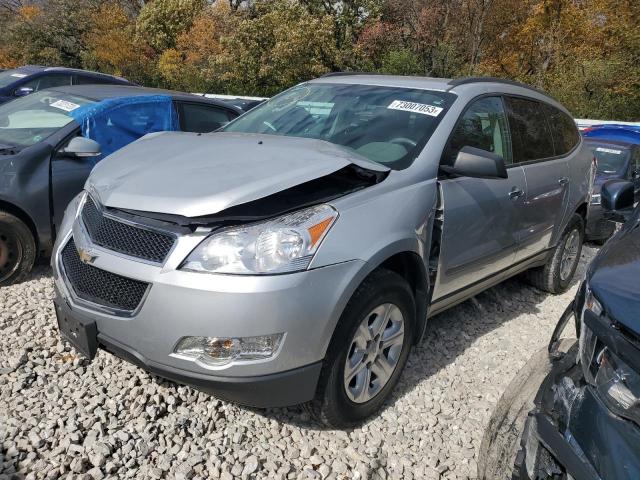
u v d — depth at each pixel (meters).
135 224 2.50
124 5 35.28
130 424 2.74
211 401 2.96
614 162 7.97
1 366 3.12
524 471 1.85
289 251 2.35
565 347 2.17
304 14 24.81
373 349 2.82
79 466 2.43
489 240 3.65
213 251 2.32
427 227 3.04
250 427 2.81
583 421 1.65
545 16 22.39
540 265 4.77
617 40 21.28
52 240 4.39
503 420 2.49
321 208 2.54
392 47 24.47
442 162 3.25
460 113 3.50
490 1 23.03
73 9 29.77
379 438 2.83
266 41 24.33
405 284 2.88
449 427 3.00
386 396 3.01
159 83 28.41
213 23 28.38
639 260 1.79
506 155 3.92
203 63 27.33
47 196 4.29
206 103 6.00
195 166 2.73
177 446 2.62
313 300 2.37
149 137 3.48
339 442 2.76
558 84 20.55
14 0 33.38
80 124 4.72
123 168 2.88
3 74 10.57
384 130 3.41
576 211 5.02
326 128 3.58
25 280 4.29
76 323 2.57
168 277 2.33
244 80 24.78
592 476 1.55
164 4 29.88
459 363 3.66
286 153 2.86
